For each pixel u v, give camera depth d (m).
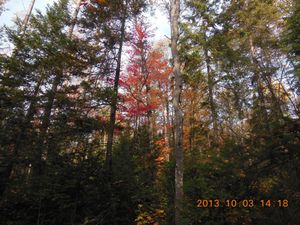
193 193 7.99
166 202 8.83
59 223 8.93
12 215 9.08
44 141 10.85
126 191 9.68
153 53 17.38
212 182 8.21
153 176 11.09
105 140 14.85
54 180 8.90
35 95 11.72
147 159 11.76
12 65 11.57
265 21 15.62
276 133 8.64
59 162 9.33
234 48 16.94
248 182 8.02
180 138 8.47
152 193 9.41
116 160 11.00
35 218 9.02
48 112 11.49
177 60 9.43
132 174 10.45
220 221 7.51
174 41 9.73
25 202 9.19
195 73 14.62
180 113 8.78
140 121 17.59
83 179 9.09
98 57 11.99
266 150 8.37
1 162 10.12
